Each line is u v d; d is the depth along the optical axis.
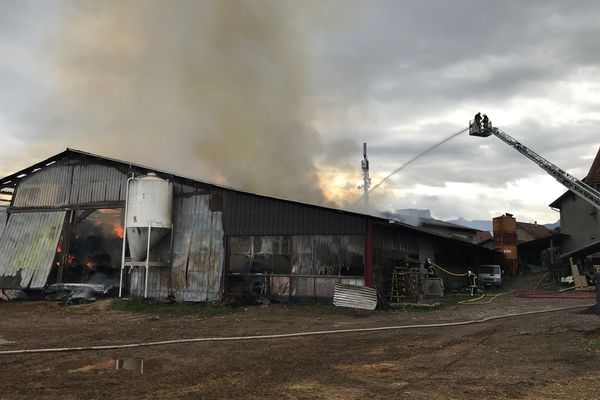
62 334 11.55
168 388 6.58
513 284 34.12
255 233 19.19
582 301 19.94
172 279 19.95
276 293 18.58
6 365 8.03
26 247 22.16
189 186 20.61
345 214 17.92
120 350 9.40
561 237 39.38
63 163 22.98
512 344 10.05
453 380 7.04
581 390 6.43
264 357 8.73
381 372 7.57
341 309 16.77
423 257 24.45
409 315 15.63
